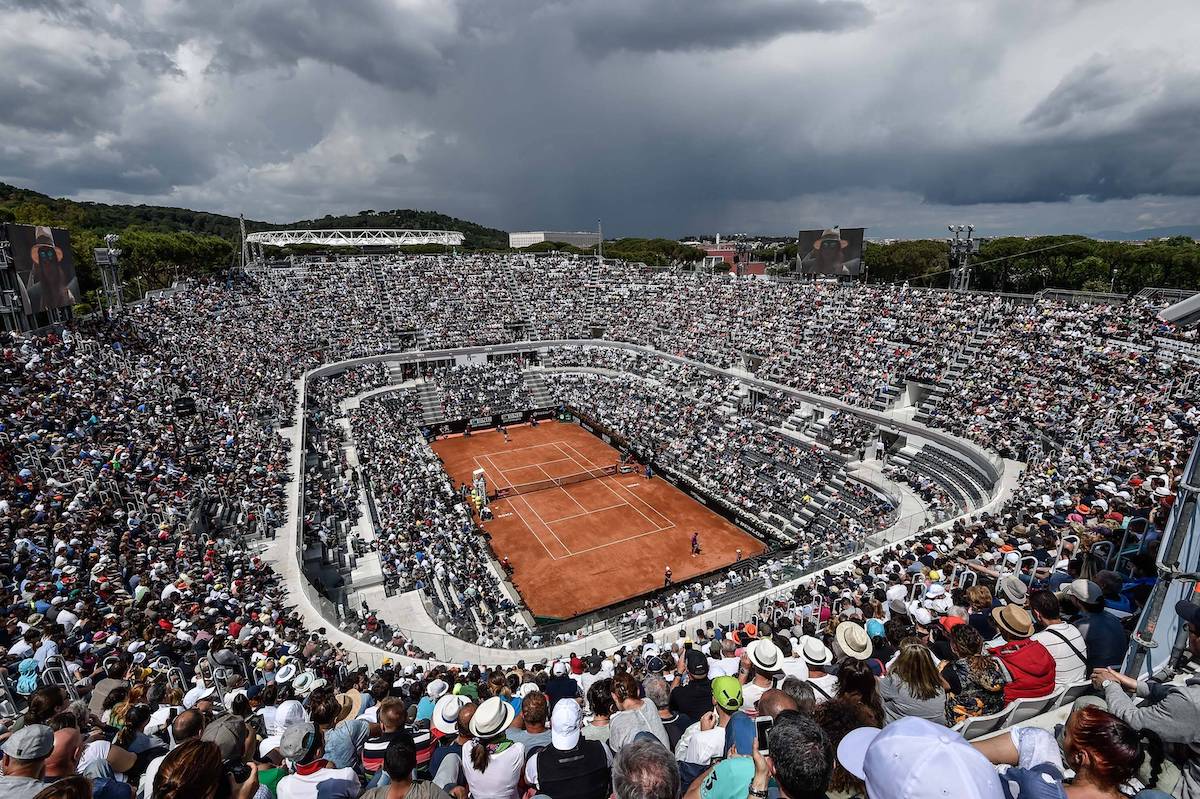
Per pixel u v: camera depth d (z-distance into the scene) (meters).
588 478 61.72
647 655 20.03
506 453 68.38
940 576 19.67
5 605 19.08
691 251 160.25
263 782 8.40
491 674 14.91
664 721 9.23
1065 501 24.00
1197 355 41.62
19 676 15.68
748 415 61.41
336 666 20.95
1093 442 35.34
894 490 44.16
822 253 74.31
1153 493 18.91
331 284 87.56
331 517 39.81
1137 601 10.90
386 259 99.56
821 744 4.72
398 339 79.38
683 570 44.88
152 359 48.38
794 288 78.19
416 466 54.84
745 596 33.53
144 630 18.45
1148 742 6.18
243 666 17.38
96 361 42.56
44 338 41.66
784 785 4.76
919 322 60.62
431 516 45.22
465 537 45.25
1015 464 39.41
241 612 23.98
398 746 6.83
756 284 84.19
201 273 102.62
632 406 71.69
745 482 53.38
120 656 16.64
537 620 38.66
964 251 65.44
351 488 45.00
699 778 6.06
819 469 51.00
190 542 27.84
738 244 171.12
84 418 34.28
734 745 6.81
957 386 49.88
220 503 34.78
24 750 6.30
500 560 46.38
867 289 70.81
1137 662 7.92
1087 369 44.94
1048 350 49.06
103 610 19.91
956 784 3.91
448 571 38.34
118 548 24.53
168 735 11.63
